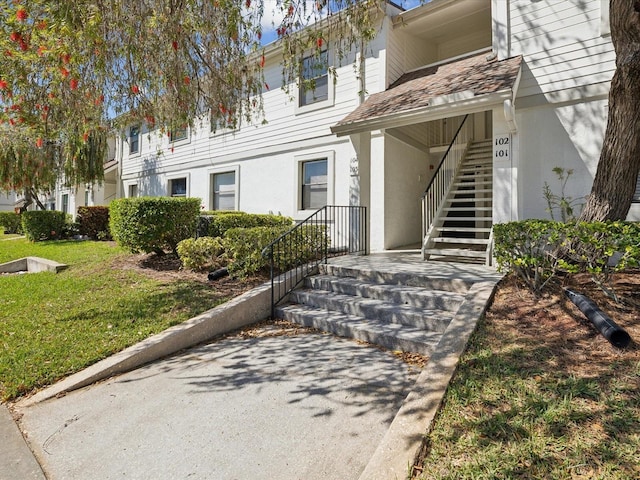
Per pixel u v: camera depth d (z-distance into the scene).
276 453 2.35
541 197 6.10
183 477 2.16
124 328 4.34
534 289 4.04
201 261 6.79
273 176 10.64
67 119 5.96
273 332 4.71
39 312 4.93
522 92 6.29
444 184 7.89
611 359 2.81
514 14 6.46
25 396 3.11
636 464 1.88
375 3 5.63
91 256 8.87
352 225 7.71
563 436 2.12
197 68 5.79
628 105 4.10
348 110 9.02
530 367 2.83
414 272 5.35
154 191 14.77
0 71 4.52
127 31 4.52
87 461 2.31
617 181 4.29
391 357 3.83
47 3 3.78
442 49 10.27
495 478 1.87
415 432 2.27
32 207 24.58
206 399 3.04
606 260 3.65
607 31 5.58
